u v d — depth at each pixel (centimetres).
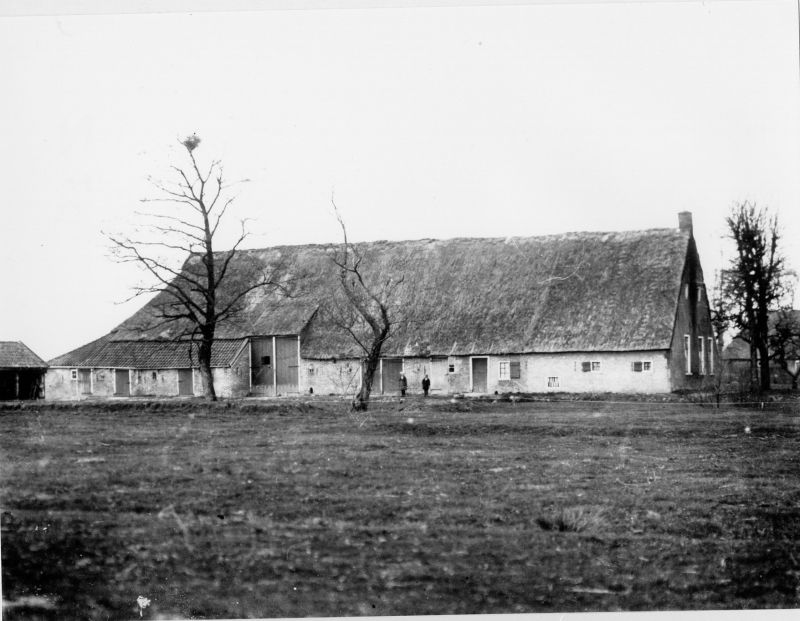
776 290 4956
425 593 1630
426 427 3169
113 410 3753
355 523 1953
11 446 2811
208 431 3145
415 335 5169
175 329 5488
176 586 1694
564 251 5359
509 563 1745
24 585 1753
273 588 1667
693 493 2200
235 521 1972
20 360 5291
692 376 5156
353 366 5191
